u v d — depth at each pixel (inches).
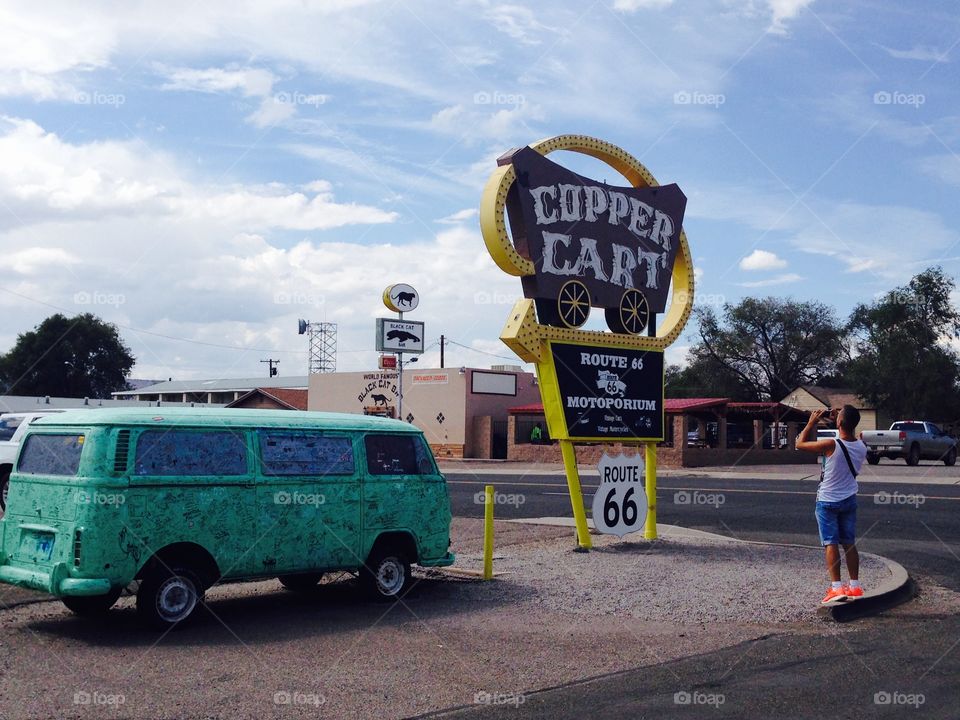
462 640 341.7
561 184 579.2
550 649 328.8
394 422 429.1
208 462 358.9
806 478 1355.8
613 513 587.5
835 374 3112.7
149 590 344.2
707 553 558.3
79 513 330.3
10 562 357.4
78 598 372.8
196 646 325.4
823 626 369.1
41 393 3319.4
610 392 597.0
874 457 1660.9
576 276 584.7
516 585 453.4
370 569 410.0
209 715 249.8
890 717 249.0
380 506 409.7
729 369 3063.5
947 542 615.2
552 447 1867.6
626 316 615.8
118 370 3440.0
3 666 295.6
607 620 379.6
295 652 319.3
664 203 645.3
